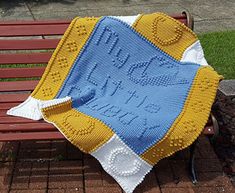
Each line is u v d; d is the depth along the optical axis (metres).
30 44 1.39
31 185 1.30
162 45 1.40
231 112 1.65
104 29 1.39
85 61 1.39
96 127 1.23
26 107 1.33
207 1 2.70
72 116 1.27
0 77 1.40
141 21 1.40
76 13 2.55
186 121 1.25
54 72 1.38
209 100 1.28
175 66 1.39
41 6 2.65
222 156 1.44
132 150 1.24
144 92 1.37
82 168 1.36
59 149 1.43
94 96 1.37
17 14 2.54
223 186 1.31
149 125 1.24
